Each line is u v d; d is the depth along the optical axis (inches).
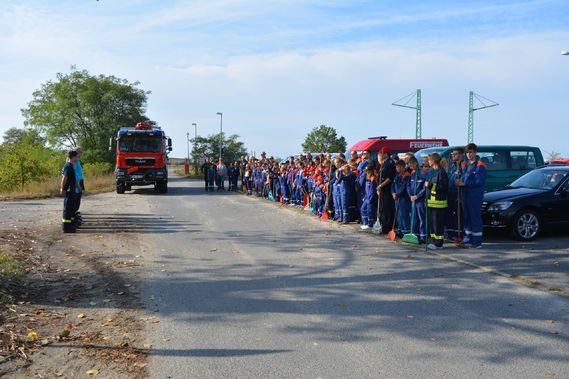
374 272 311.9
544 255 359.9
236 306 246.2
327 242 422.6
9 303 248.1
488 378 165.5
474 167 390.3
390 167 456.4
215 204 800.9
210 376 169.6
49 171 1114.7
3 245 388.2
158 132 1050.1
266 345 196.5
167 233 481.7
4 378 169.9
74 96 2122.3
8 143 1111.0
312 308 241.4
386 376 167.8
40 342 201.2
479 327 213.0
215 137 2411.4
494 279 291.3
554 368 172.7
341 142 2060.8
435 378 165.9
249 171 1035.9
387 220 459.5
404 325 216.4
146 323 223.5
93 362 182.9
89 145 2080.5
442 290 269.7
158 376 170.4
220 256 368.5
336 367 175.3
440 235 386.9
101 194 1050.7
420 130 1987.0
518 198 422.0
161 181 1063.0
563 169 451.8
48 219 579.8
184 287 282.2
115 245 415.5
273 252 381.7
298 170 735.1
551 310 234.2
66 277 306.7
